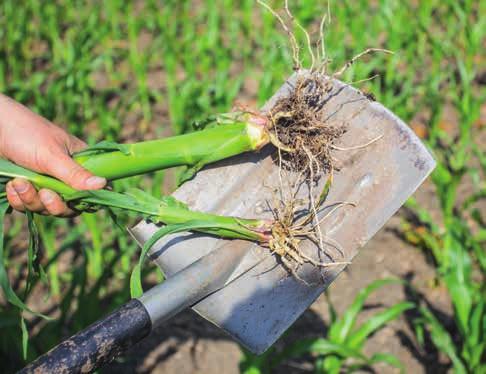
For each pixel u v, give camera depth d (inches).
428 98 78.5
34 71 91.6
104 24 92.7
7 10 91.7
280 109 33.5
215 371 51.4
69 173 32.1
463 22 83.9
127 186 60.4
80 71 77.4
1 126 33.3
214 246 32.2
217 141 32.9
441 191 60.4
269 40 88.5
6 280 30.7
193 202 33.8
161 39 87.9
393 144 32.2
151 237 30.6
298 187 33.4
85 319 49.4
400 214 66.4
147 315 26.8
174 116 74.9
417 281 59.4
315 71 35.0
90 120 78.0
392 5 92.3
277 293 31.2
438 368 51.7
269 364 48.6
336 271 31.3
